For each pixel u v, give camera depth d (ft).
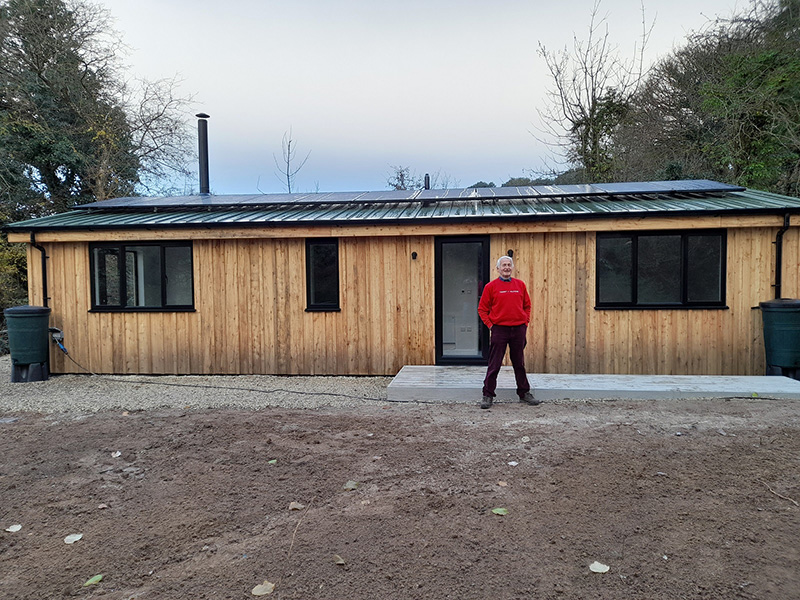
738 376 25.32
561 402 22.27
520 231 27.91
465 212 29.86
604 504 12.30
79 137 65.51
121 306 31.27
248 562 10.23
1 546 11.06
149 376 30.89
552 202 31.91
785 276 26.63
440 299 29.30
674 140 63.87
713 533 10.87
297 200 34.94
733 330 27.07
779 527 11.05
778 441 16.10
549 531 11.13
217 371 30.78
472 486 13.52
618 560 9.98
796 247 26.50
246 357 30.63
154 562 10.33
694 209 26.32
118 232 30.40
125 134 69.05
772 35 55.21
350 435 18.04
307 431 18.56
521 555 10.21
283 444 17.20
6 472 15.26
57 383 29.07
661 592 8.96
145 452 16.70
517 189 36.42
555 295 28.22
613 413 20.07
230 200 35.83
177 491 13.71
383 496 13.08
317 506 12.64
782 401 21.43
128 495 13.53
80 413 22.09
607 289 27.96
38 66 61.31
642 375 26.08
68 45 62.54
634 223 26.91
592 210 27.96
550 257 28.22
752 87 53.67
